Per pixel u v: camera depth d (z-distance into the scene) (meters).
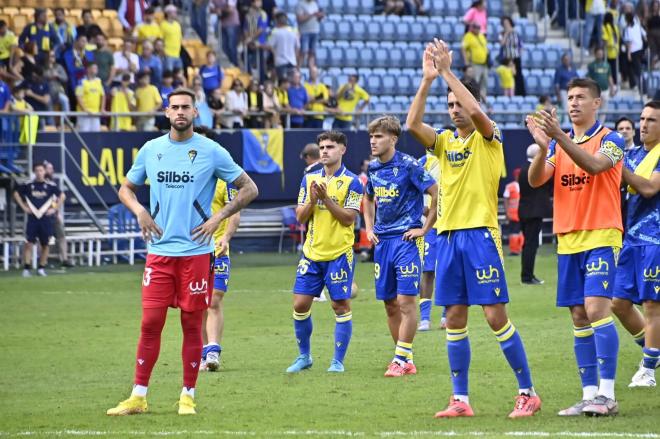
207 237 21.70
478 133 20.92
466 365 21.17
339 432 19.38
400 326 26.78
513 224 65.31
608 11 83.50
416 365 27.98
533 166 21.50
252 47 74.81
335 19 81.88
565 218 21.45
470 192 20.89
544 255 64.19
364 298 44.53
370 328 35.59
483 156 20.88
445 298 21.09
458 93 20.55
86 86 63.78
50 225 55.41
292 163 67.44
